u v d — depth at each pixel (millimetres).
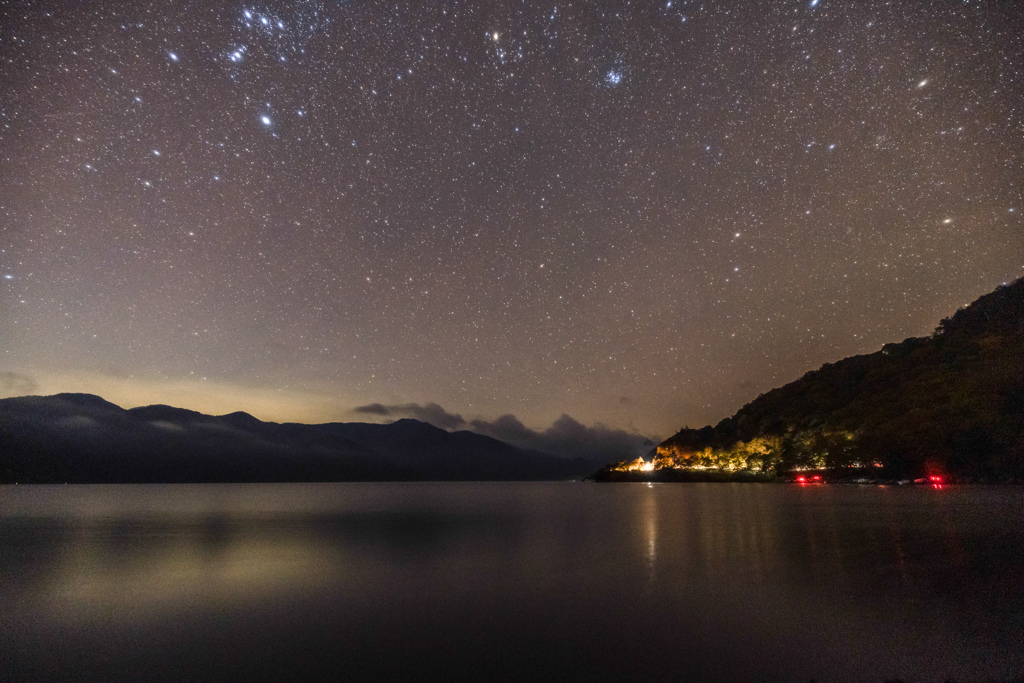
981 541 17156
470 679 6703
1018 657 7258
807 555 14898
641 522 24859
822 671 6852
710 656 7383
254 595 10891
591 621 8984
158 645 7977
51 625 8961
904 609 9461
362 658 7426
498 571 13180
